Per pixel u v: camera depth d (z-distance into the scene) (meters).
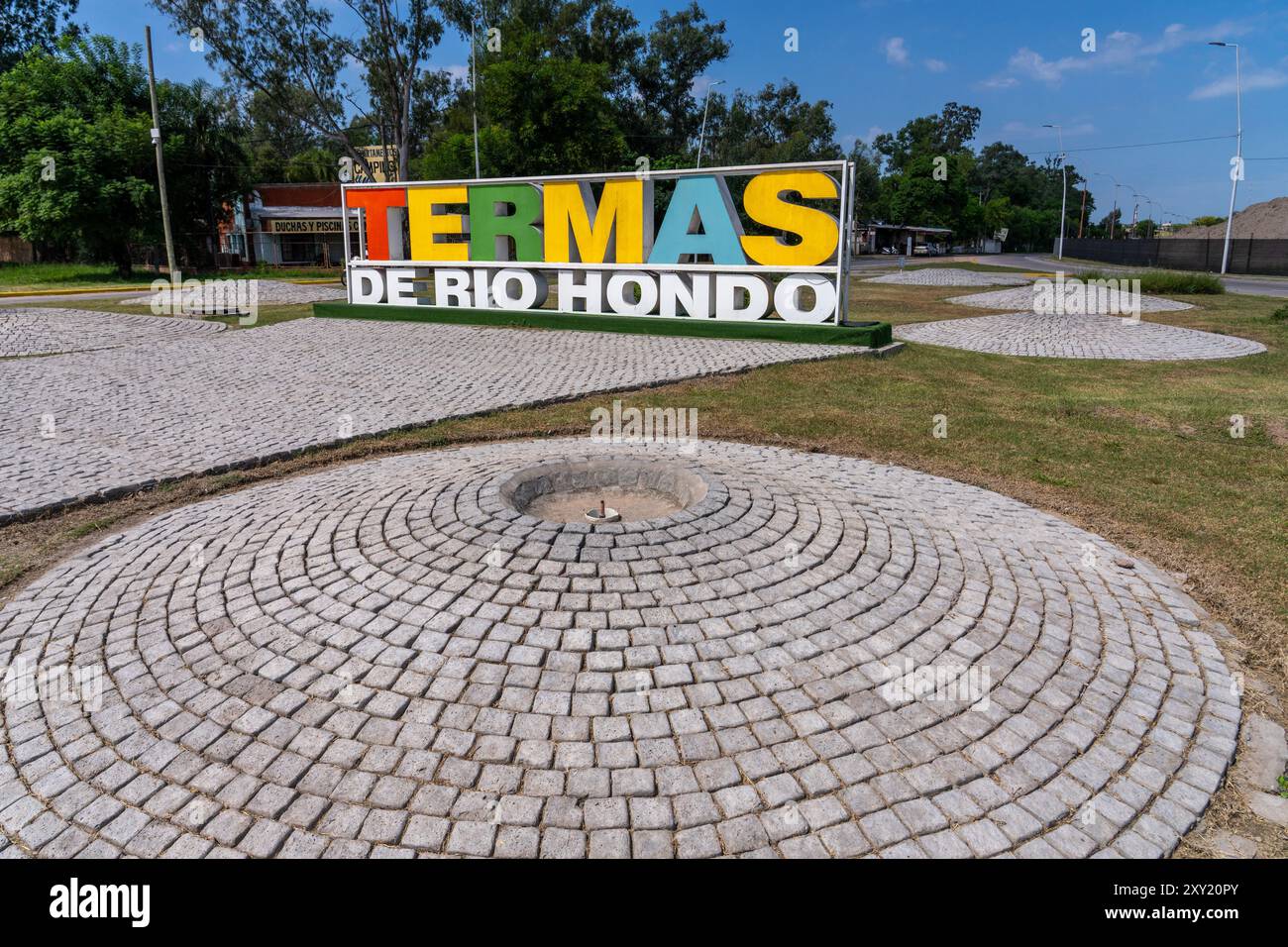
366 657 3.92
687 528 4.96
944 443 8.58
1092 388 11.59
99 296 25.84
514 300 16.58
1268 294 27.92
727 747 3.38
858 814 3.09
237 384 11.49
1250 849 3.04
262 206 44.06
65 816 3.12
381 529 5.16
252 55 35.47
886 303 24.91
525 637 4.00
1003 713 3.67
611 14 47.84
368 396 10.67
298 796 3.15
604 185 15.29
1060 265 50.28
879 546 5.12
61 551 5.83
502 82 35.97
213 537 5.54
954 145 82.88
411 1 35.50
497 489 5.55
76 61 34.31
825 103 63.53
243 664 3.95
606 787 3.17
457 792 3.14
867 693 3.73
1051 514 6.46
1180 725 3.71
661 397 10.61
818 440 8.62
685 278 15.17
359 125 46.94
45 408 10.09
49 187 30.36
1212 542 5.89
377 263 17.91
